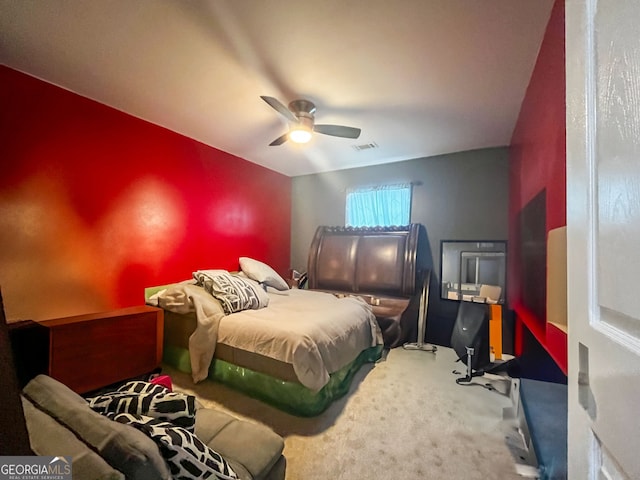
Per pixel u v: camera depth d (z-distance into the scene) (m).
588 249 0.62
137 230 2.81
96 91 2.35
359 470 1.49
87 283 2.45
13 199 2.08
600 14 0.57
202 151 3.47
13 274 2.08
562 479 1.20
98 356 2.17
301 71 2.05
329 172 4.71
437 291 3.79
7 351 0.54
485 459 1.58
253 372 2.17
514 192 2.98
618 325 0.49
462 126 2.93
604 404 0.53
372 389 2.36
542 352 1.66
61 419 0.77
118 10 1.52
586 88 0.62
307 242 4.91
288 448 1.65
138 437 0.72
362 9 1.50
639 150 0.43
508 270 3.33
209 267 3.55
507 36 1.67
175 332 2.67
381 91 2.29
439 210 3.85
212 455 0.87
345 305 2.82
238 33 1.69
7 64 2.00
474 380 2.52
